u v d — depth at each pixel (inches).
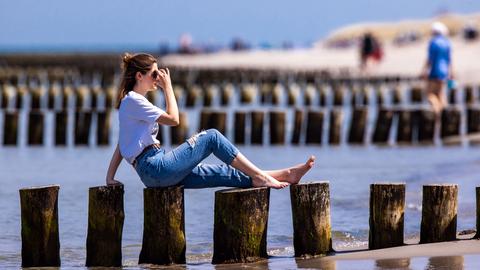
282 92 3759.8
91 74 4431.6
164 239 709.3
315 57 6884.8
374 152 1628.9
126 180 1248.2
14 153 1690.5
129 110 706.2
